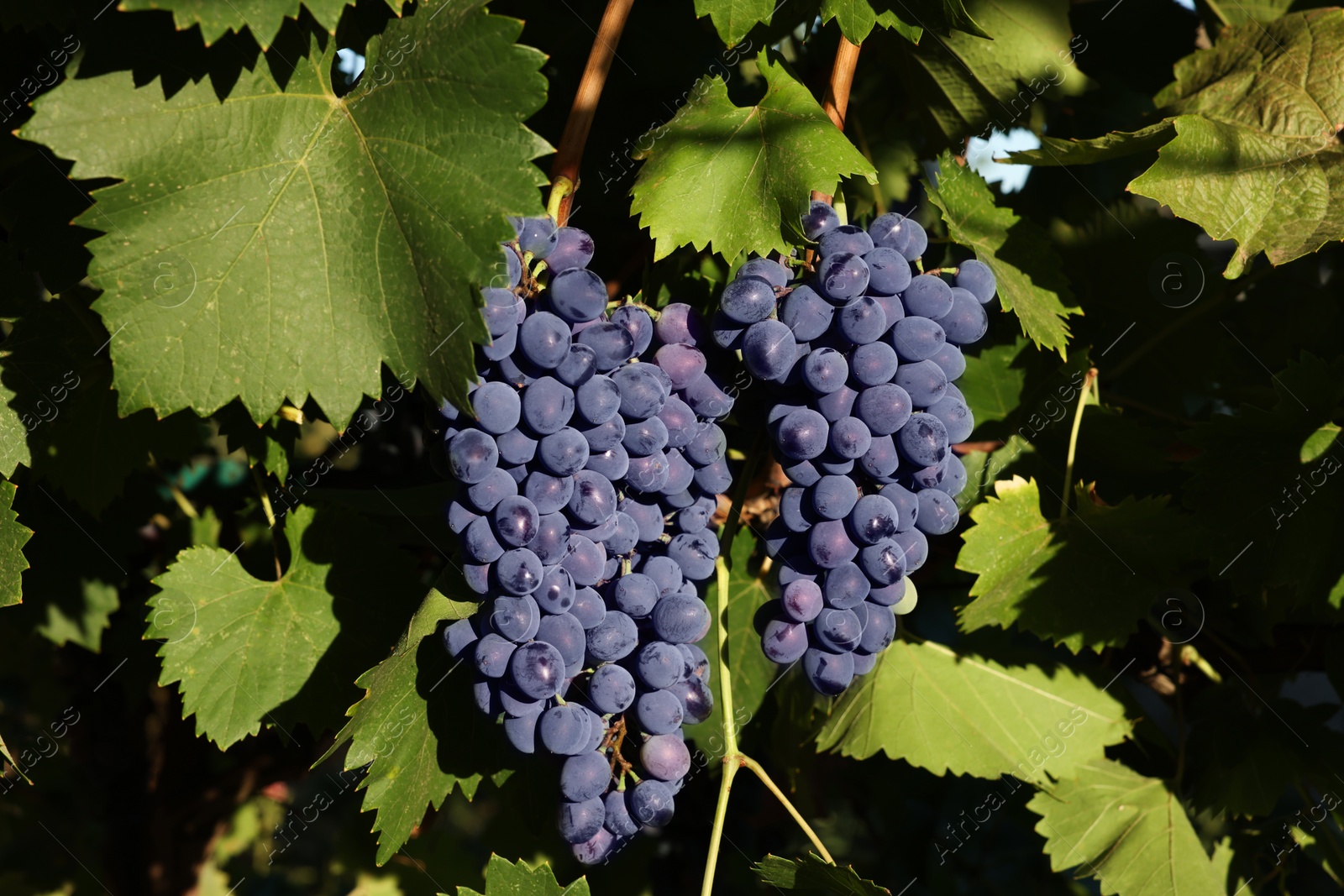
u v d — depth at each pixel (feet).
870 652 2.63
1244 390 3.25
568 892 2.58
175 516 3.45
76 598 3.21
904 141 3.50
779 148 2.65
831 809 5.21
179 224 2.51
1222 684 3.27
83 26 2.48
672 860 3.93
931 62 3.14
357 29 2.57
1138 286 3.32
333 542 2.95
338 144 2.55
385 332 2.53
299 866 6.28
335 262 2.54
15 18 2.65
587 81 2.64
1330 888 3.68
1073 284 3.37
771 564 3.12
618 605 2.56
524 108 2.45
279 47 2.52
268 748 3.77
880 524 2.54
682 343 2.58
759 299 2.52
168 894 3.82
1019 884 4.62
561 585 2.51
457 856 3.97
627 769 2.56
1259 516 2.91
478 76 2.47
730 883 4.03
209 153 2.51
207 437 3.46
